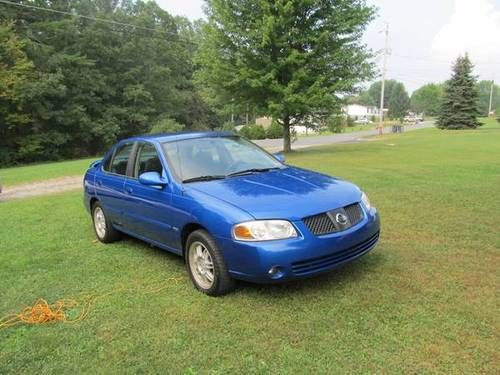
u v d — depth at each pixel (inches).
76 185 615.8
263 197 171.8
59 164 1099.3
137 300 179.6
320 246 161.0
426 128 2495.1
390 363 126.2
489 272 186.5
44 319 166.7
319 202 169.3
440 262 200.1
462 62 2177.7
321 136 1985.7
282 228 159.0
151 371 131.0
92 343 148.6
